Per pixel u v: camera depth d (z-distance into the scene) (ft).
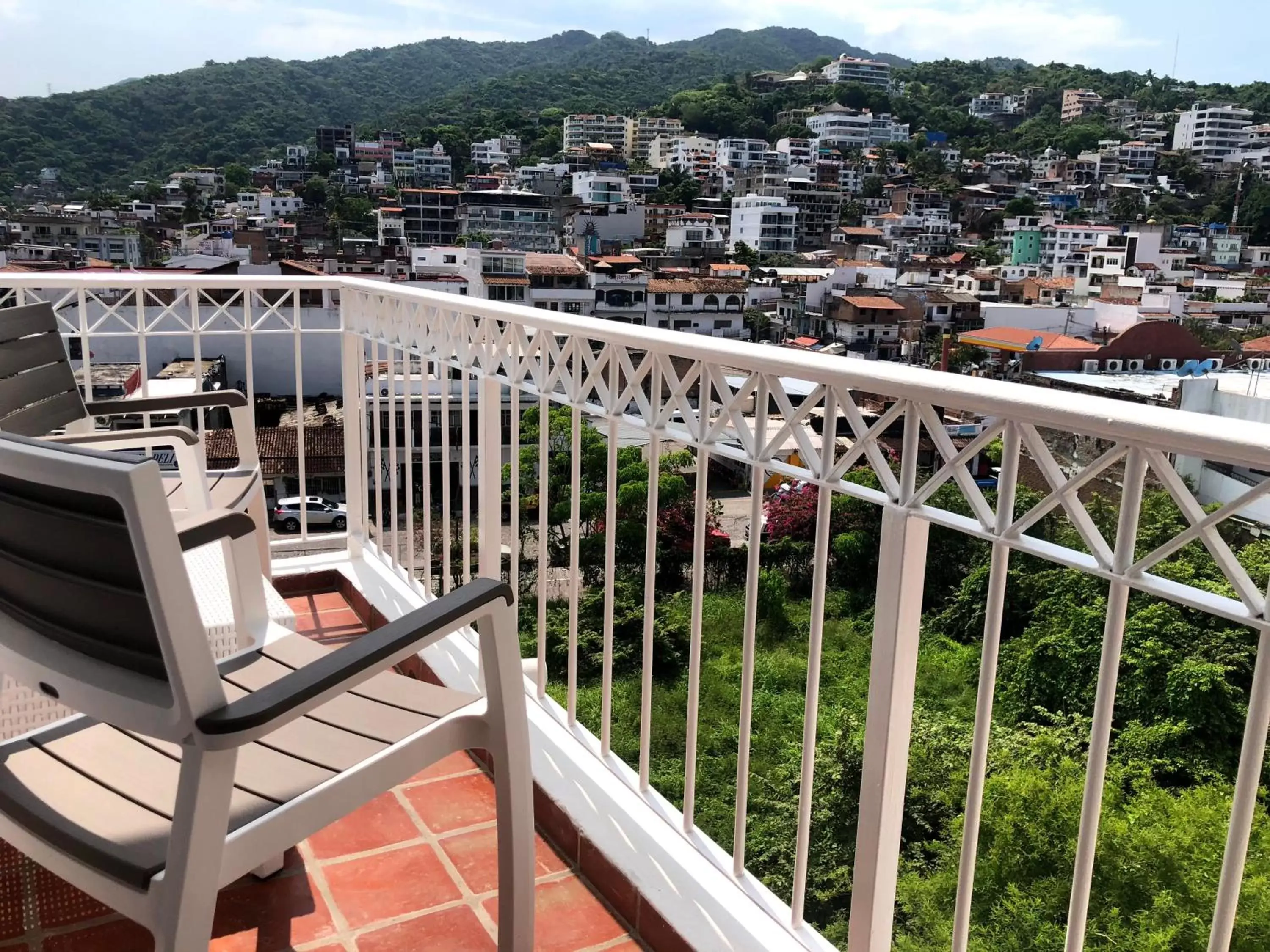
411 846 6.54
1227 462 2.60
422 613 3.97
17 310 6.88
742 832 5.40
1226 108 424.46
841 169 396.57
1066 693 50.47
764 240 329.11
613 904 5.93
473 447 68.03
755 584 4.79
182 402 7.95
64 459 3.07
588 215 303.07
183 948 3.32
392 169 451.12
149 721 3.35
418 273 193.06
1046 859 39.45
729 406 4.80
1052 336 156.35
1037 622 55.72
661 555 72.23
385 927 5.71
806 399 4.28
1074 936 3.33
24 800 3.88
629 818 6.23
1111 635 3.05
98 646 3.48
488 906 5.91
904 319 206.80
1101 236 296.71
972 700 53.16
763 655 63.46
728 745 53.78
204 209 389.60
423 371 9.29
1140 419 2.79
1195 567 28.32
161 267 205.36
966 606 59.88
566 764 6.91
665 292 203.51
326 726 4.50
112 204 366.63
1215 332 184.03
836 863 43.42
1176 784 43.24
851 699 55.57
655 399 5.46
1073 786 41.81
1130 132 460.14
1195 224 355.15
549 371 6.91
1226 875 2.82
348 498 12.14
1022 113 521.24
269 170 452.76
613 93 614.34
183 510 7.55
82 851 3.58
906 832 43.65
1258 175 373.20
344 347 11.62
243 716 3.21
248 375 11.09
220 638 5.89
